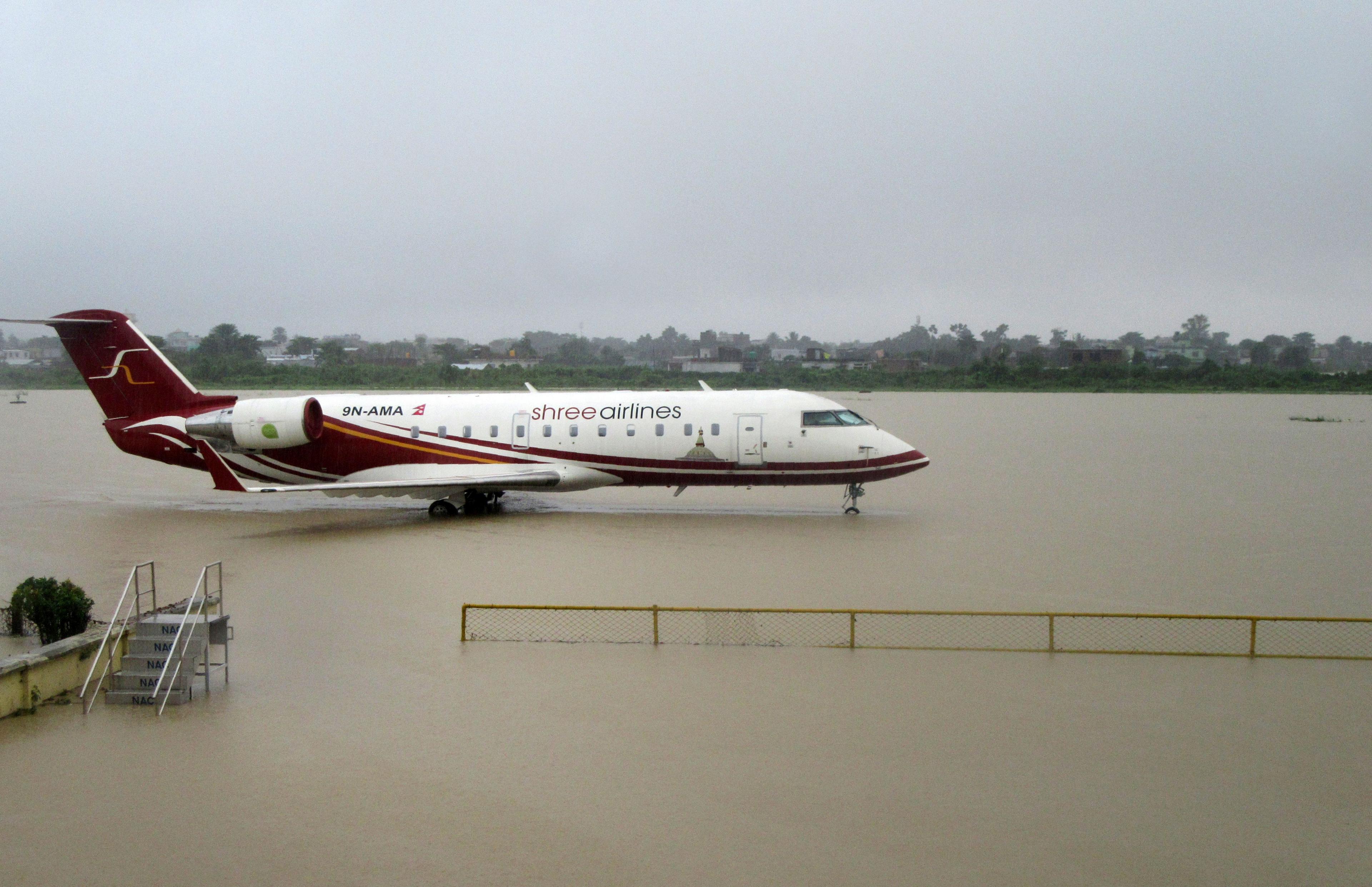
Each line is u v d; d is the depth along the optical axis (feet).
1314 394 540.52
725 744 45.78
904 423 290.35
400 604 70.64
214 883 34.73
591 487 112.98
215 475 96.43
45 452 203.21
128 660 51.96
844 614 66.80
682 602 70.13
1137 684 53.83
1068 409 377.30
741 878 34.83
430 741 46.24
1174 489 134.21
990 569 80.53
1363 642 61.26
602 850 36.70
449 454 112.88
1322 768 43.29
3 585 77.36
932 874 35.06
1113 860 36.06
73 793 41.16
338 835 37.88
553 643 61.31
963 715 49.24
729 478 109.60
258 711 50.08
